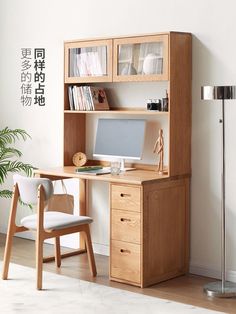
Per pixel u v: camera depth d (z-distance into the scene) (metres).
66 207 4.69
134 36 4.27
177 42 4.17
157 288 4.09
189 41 4.27
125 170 4.57
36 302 3.79
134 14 4.60
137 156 4.52
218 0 4.16
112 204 4.19
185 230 4.38
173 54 4.14
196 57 4.29
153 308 3.69
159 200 4.16
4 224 5.64
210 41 4.21
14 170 5.18
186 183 4.36
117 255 4.19
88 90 4.64
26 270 4.45
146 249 4.09
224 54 4.16
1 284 4.14
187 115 4.31
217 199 4.28
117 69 4.39
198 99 4.30
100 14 4.80
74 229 4.23
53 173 4.51
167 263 4.26
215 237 4.31
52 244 5.24
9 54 5.46
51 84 5.17
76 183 5.08
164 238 4.22
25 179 4.08
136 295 3.93
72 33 5.00
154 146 4.56
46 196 4.05
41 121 5.27
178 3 4.35
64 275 4.35
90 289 4.04
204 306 3.74
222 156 3.93
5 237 5.50
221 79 4.19
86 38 4.65
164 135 4.50
